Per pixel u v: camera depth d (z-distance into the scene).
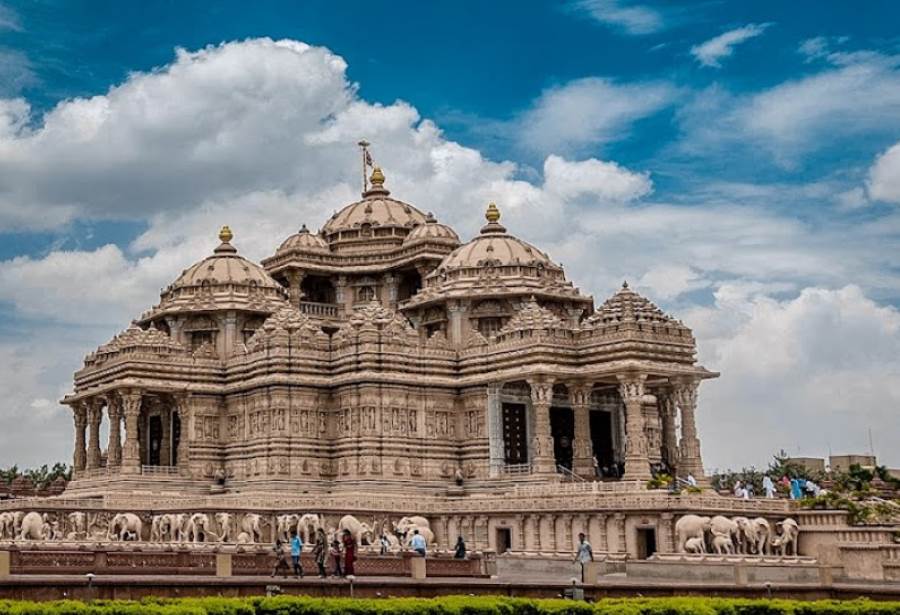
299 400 107.62
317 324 116.62
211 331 122.12
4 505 97.19
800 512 85.06
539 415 101.44
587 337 102.81
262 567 63.28
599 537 86.25
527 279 117.00
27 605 40.50
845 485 109.19
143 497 98.56
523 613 47.12
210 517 90.81
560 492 92.69
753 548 81.56
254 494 101.38
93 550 60.28
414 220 138.75
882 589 57.75
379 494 102.00
